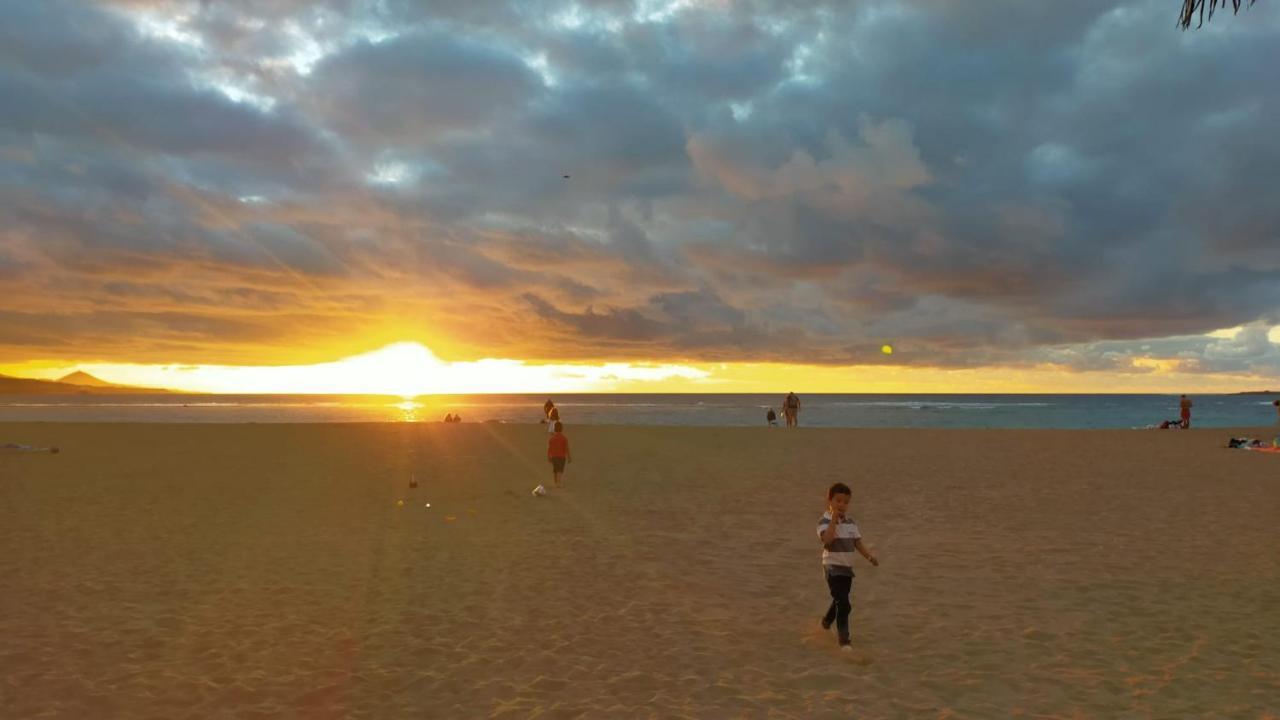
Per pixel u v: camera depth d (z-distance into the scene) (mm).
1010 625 7258
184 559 10164
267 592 8523
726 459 23266
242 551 10664
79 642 6816
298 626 7285
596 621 7453
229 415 72250
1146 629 7094
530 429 37969
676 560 10109
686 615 7656
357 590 8609
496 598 8281
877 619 7492
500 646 6727
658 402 145875
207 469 20844
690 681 5898
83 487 17219
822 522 6711
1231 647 6582
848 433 34031
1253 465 20406
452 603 8094
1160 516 12977
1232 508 13695
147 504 14875
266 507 14578
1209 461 21438
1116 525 12227
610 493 16312
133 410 87688
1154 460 21766
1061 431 34594
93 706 5430
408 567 9727
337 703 5488
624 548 10867
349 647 6695
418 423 42844
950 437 31250
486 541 11367
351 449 27094
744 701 5508
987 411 84438
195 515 13656
